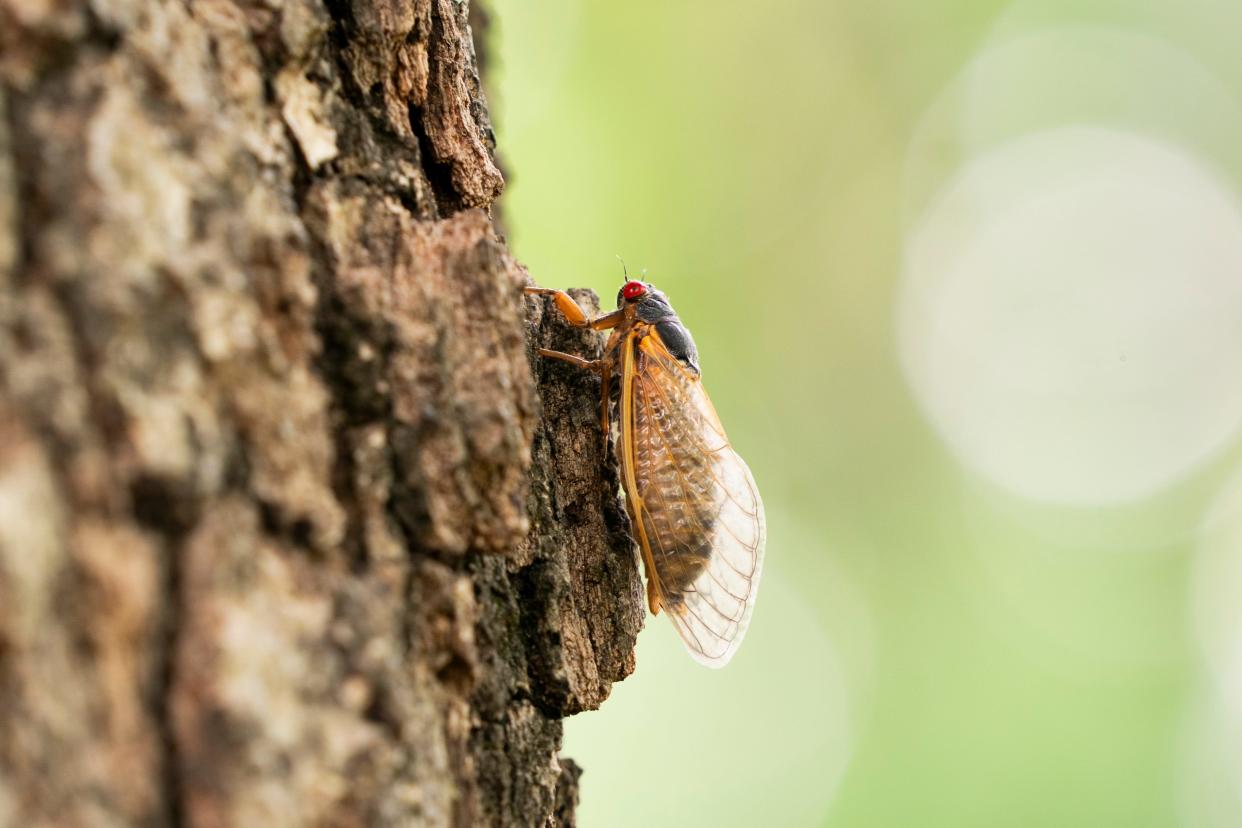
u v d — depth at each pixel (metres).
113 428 0.20
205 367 0.22
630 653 0.30
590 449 0.31
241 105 0.26
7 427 0.19
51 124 0.21
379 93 0.28
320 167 0.28
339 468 0.25
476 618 0.28
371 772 0.22
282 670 0.21
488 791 0.28
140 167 0.22
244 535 0.22
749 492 0.34
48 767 0.18
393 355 0.27
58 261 0.20
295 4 0.28
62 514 0.19
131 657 0.19
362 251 0.28
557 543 0.29
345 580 0.24
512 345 0.28
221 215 0.23
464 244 0.28
